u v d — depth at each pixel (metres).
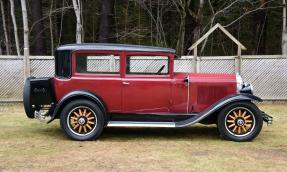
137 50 8.07
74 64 8.06
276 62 13.51
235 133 8.07
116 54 8.06
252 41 24.95
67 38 26.31
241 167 6.42
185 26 19.56
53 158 6.81
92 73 8.10
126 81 8.08
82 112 7.97
